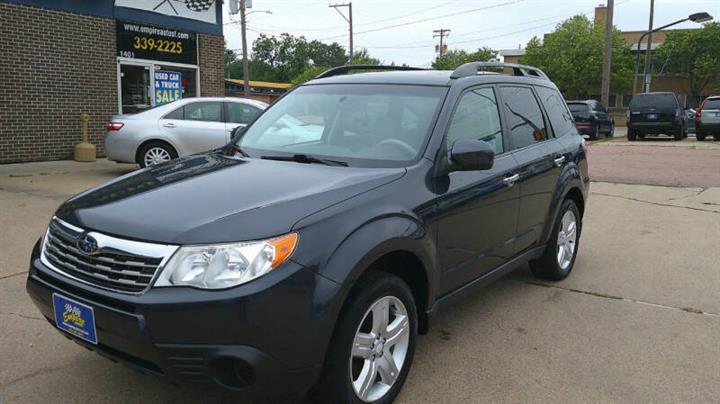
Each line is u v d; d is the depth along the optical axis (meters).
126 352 2.61
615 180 11.15
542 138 4.91
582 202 5.54
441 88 3.93
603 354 3.81
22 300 4.50
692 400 3.25
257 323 2.46
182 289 2.48
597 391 3.34
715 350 3.89
